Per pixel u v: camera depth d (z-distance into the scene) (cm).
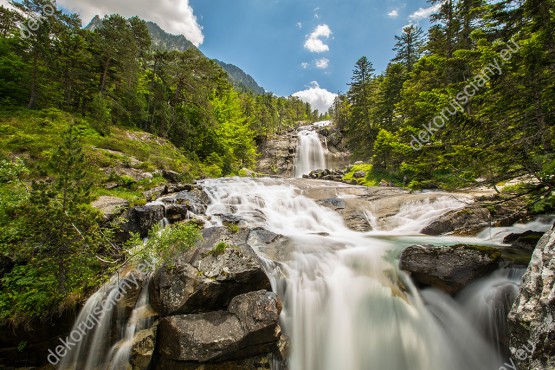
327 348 697
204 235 827
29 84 2147
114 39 2753
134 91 2919
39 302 626
